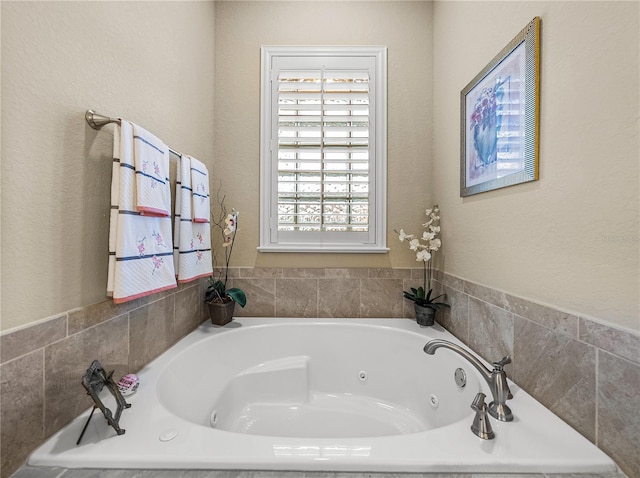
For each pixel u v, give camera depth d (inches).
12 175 28.0
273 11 78.0
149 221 43.0
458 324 61.1
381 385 65.6
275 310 77.2
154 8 50.9
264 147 78.0
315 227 78.1
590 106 30.8
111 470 28.3
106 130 40.1
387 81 77.5
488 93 49.6
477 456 29.1
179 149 60.1
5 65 27.3
